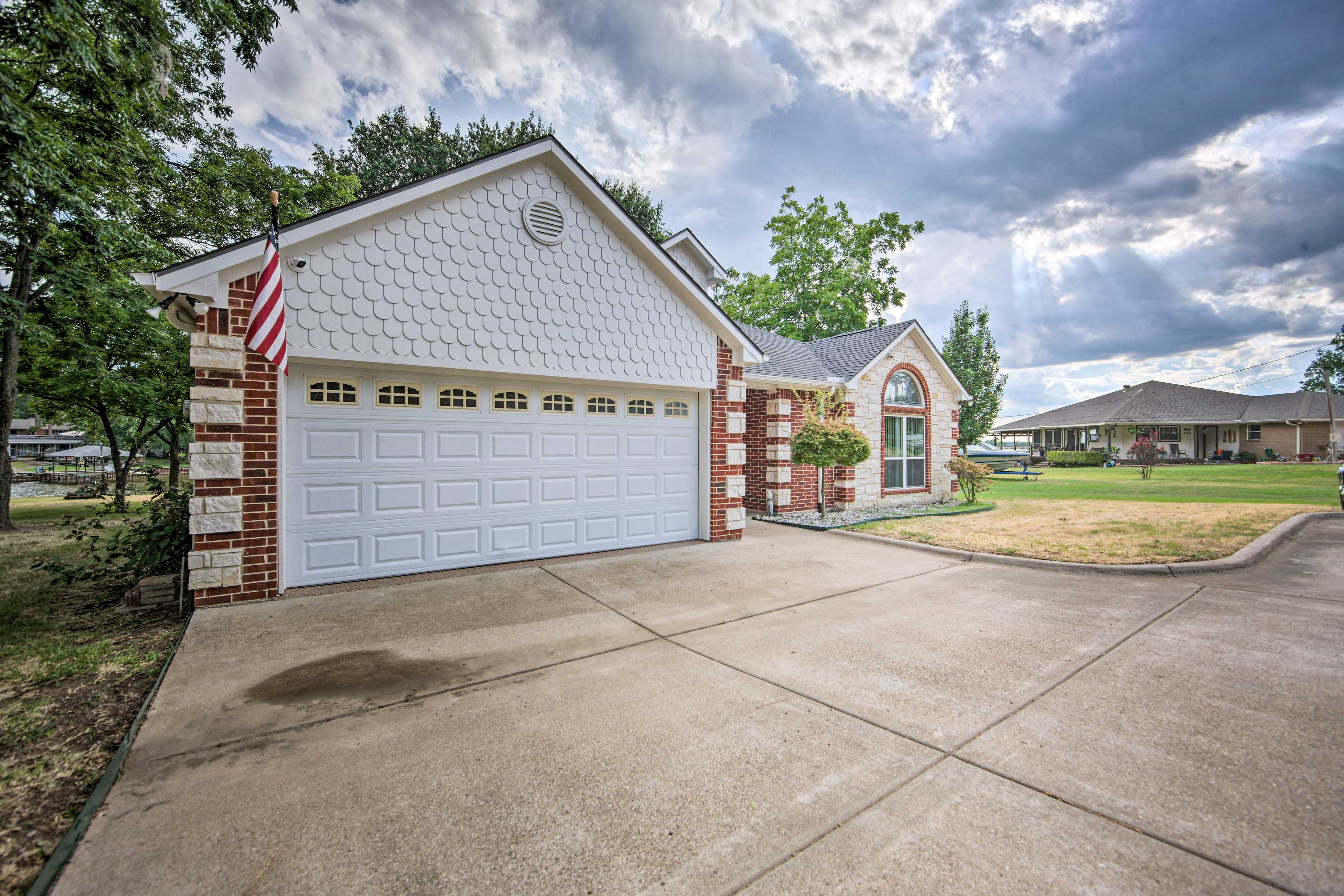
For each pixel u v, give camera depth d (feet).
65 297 35.86
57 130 24.85
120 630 17.33
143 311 38.73
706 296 29.35
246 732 10.66
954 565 25.67
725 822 7.95
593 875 6.88
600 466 27.91
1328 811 8.02
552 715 11.39
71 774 9.43
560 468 26.66
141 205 42.16
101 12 21.97
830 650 15.12
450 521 23.77
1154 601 19.48
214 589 18.72
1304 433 115.44
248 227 49.21
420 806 8.36
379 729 10.78
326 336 20.24
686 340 29.66
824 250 99.66
